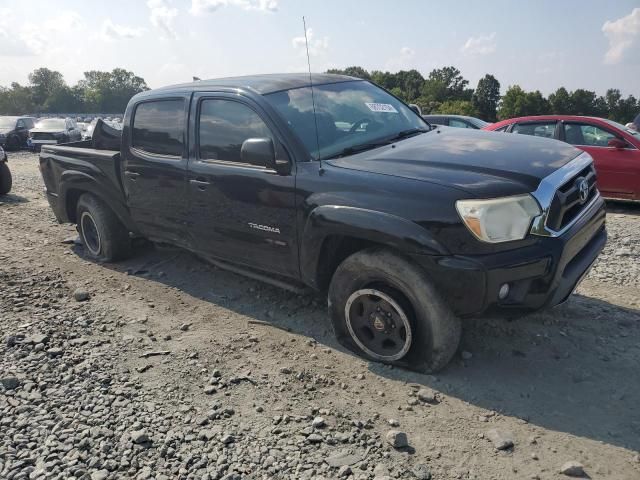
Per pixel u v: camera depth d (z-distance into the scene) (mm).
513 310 3383
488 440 3016
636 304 4645
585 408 3262
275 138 4086
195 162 4688
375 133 4461
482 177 3395
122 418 3266
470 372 3674
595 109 123062
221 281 5465
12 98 146875
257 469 2822
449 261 3275
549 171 3553
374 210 3502
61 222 6699
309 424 3191
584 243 3801
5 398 3484
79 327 4512
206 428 3170
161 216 5164
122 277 5734
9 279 5605
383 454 2912
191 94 4770
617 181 8703
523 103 112438
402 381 3605
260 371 3789
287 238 4094
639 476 2715
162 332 4430
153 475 2799
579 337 4074
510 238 3254
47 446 3027
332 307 3945
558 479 2709
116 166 5547
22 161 18453
